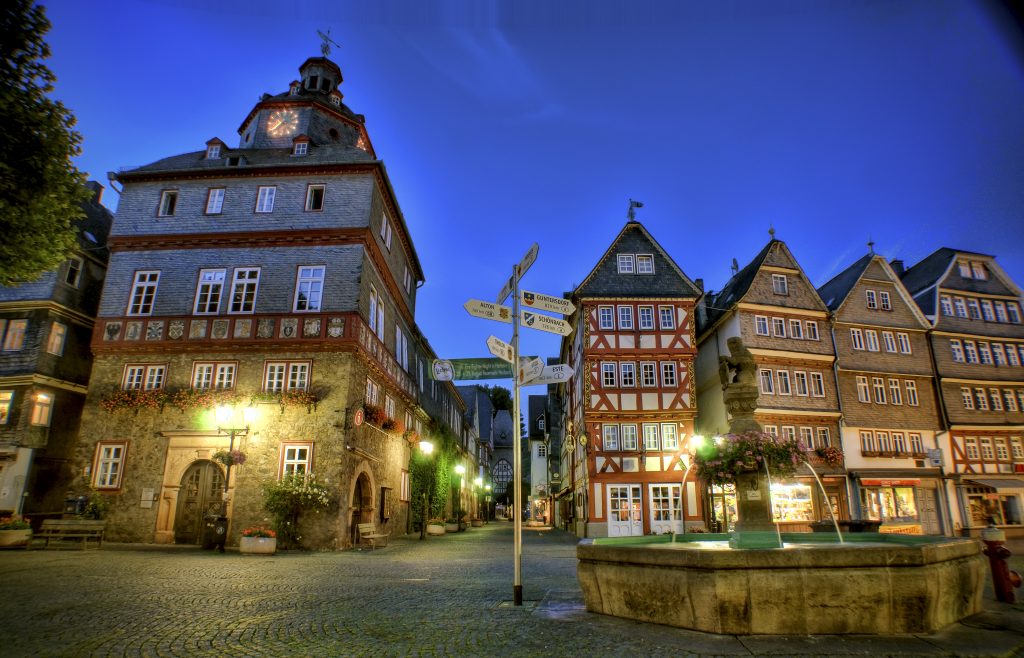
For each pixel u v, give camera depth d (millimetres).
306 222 18984
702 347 30031
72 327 21703
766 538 5660
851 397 27000
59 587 7832
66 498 16484
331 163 19328
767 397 25703
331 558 13484
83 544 13750
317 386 17109
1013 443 28531
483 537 25984
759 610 5035
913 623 5016
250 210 19281
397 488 23672
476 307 7520
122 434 17156
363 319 18422
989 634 4977
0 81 9375
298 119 23438
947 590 5270
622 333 25875
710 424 28344
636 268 27062
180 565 10922
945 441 27844
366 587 8484
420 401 28781
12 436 19719
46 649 4777
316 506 15930
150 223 19312
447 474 33500
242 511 16125
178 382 17547
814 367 26906
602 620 5828
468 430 47000
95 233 23688
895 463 26688
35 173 10070
